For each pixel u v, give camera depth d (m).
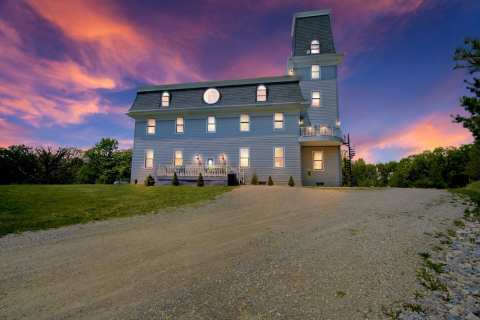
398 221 7.71
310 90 23.83
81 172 42.53
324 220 7.98
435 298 3.58
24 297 3.61
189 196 12.95
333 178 21.53
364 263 4.71
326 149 22.06
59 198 11.38
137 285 3.96
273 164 20.33
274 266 4.61
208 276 4.25
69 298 3.58
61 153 37.19
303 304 3.37
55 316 3.15
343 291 3.71
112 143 47.34
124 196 12.76
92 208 9.93
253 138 20.98
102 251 5.50
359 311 3.22
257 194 13.52
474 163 31.06
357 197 12.38
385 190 15.43
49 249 5.64
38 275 4.33
